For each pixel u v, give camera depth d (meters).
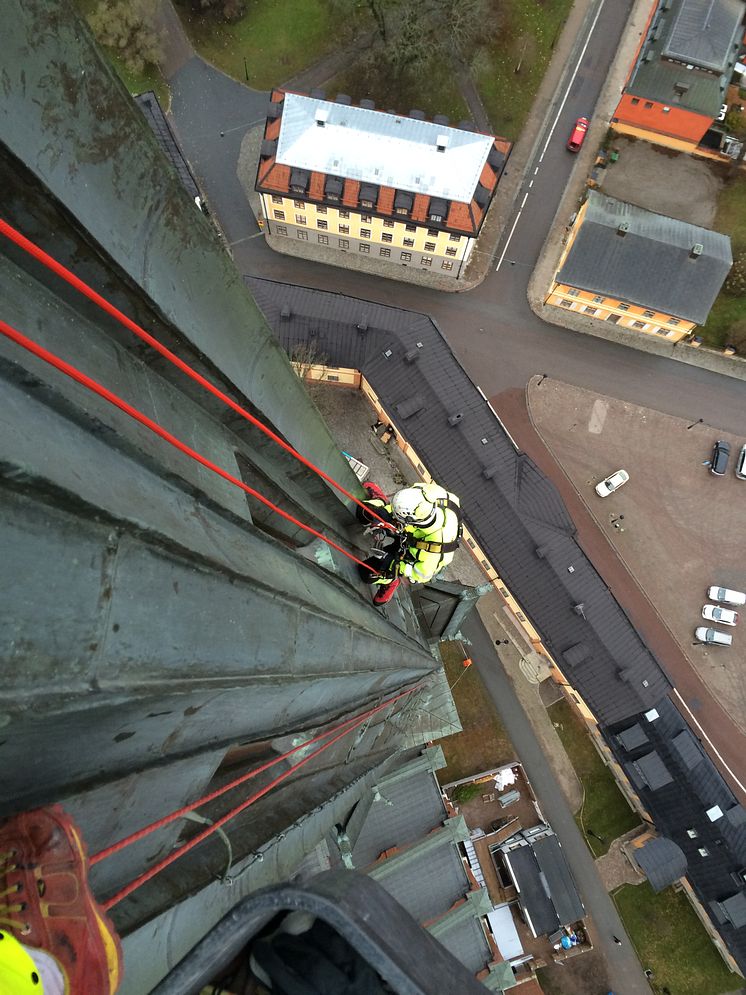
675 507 39.47
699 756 32.66
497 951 32.31
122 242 5.29
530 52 43.22
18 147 3.99
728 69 39.62
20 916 3.25
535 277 41.59
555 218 42.25
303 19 42.62
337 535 12.53
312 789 11.95
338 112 35.00
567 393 40.59
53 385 3.74
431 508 12.69
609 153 42.69
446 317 41.09
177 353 6.43
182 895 6.03
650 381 40.84
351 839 21.19
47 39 4.08
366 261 41.50
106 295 5.39
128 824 4.83
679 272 37.16
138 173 5.35
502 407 40.41
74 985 3.19
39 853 3.39
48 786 3.69
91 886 4.68
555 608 33.22
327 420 39.09
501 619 37.66
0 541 3.04
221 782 7.32
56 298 4.86
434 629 24.69
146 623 3.98
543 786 36.53
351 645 9.24
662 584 38.66
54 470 3.33
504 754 36.66
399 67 41.47
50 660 3.16
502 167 35.94
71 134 4.49
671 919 35.47
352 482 13.98
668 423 40.44
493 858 35.41
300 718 8.45
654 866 33.12
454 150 34.81
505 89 42.97
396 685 14.91
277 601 6.42
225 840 7.12
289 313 34.38
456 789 35.91
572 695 36.25
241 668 5.21
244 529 6.55
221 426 7.86
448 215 35.84
